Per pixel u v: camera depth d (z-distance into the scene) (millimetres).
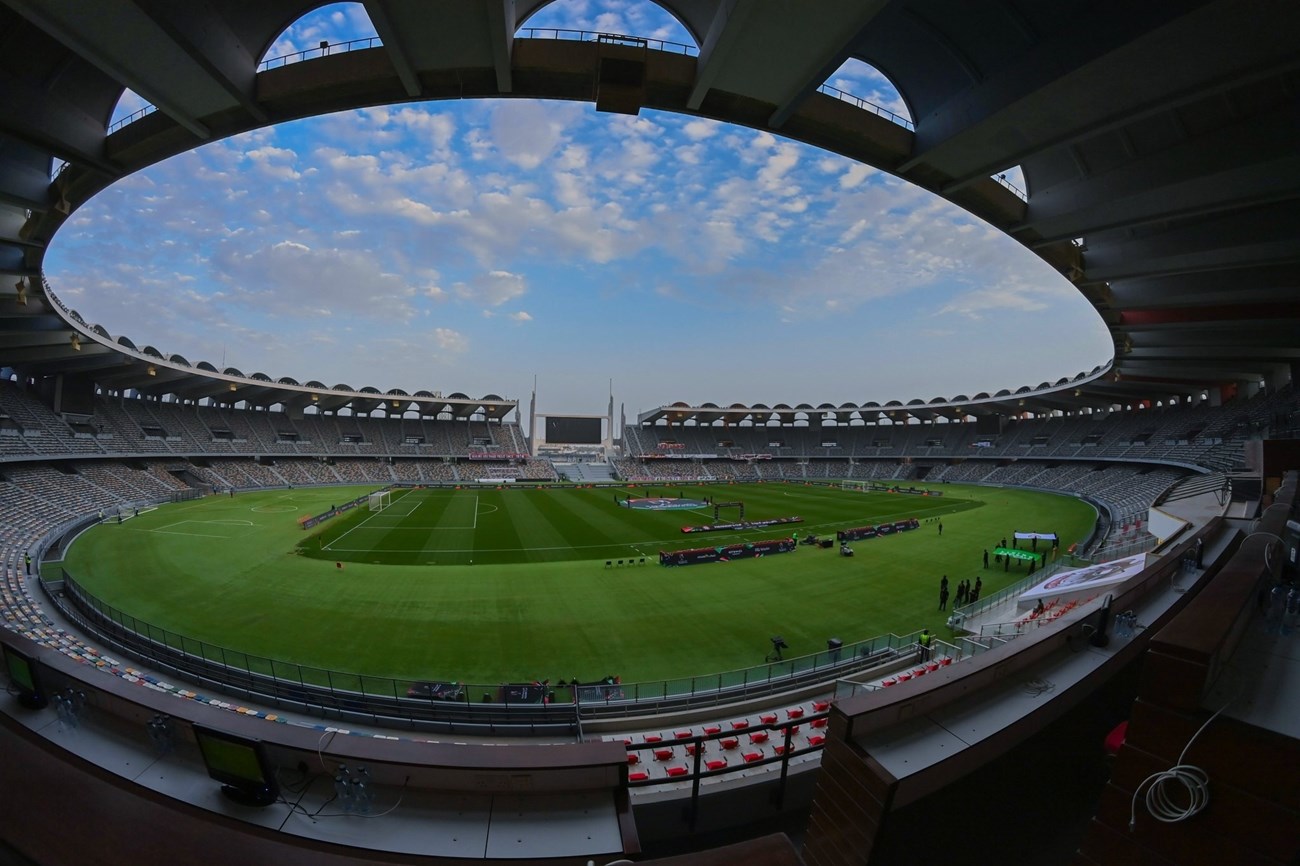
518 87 15812
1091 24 12586
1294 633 4066
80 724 4840
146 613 22359
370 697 14789
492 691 16297
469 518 48344
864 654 18094
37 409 50531
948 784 4418
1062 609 17797
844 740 4449
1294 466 18938
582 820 3920
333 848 3707
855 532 39781
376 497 58062
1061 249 25922
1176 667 3027
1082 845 3318
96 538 35156
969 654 16688
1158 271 24594
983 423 96312
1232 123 16594
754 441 115188
